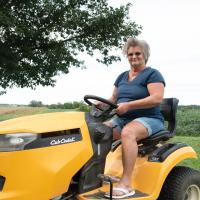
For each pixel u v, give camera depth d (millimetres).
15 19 18406
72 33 21094
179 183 4500
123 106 4223
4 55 19016
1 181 3537
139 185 4234
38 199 3572
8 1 20156
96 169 4082
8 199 3457
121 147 4422
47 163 3637
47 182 3609
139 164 4371
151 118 4520
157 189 4191
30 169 3555
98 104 4398
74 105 30500
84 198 3908
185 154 4492
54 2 20984
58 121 3873
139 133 4324
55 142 3727
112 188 3943
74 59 20828
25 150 3562
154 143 4520
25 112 28031
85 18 20766
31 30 19312
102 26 20750
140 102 4305
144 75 4551
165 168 4266
